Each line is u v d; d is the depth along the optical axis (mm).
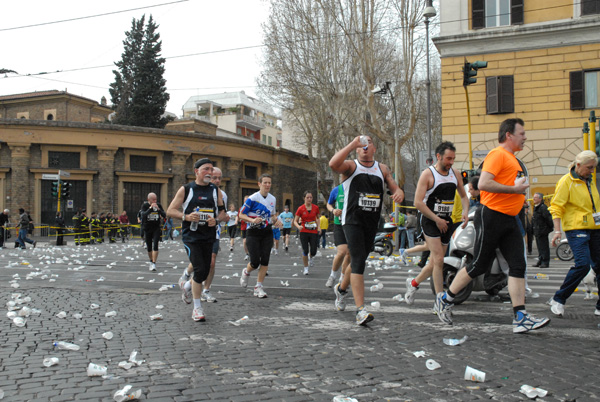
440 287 6258
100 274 12023
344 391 3639
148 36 50156
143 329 5727
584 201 6098
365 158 5918
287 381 3869
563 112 21750
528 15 22219
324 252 20672
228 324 6008
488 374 3994
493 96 22562
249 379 3924
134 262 15414
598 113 21312
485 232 5414
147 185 38031
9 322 6066
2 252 20172
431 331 5551
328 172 41312
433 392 3609
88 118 49438
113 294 8461
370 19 31125
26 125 34656
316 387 3736
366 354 4617
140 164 37781
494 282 7281
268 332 5562
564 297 6336
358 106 34719
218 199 6660
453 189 6254
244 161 43469
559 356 4492
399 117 34875
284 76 36062
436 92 41875
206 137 40000
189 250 6273
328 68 34656
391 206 32031
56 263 15070
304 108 38375
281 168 47312
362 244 5922
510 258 5418
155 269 12883
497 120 22672
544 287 9125
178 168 38688
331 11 32469
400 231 21078
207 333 5523
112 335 5332
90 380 3898
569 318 6219
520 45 22281
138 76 48875
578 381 3814
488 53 22750
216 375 4031
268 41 36031
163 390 3674
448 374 4004
